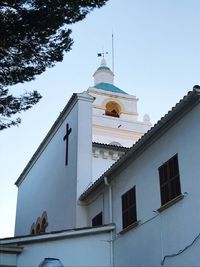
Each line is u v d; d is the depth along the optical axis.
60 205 22.31
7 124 14.80
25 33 13.31
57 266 10.28
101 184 18.61
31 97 14.88
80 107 22.44
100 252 16.03
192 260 12.01
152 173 15.12
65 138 23.36
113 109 43.38
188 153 13.13
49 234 14.88
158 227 14.05
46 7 13.27
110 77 47.41
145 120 41.19
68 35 14.15
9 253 13.88
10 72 14.01
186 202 12.76
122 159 16.59
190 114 13.36
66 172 22.31
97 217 18.89
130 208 16.27
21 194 31.64
